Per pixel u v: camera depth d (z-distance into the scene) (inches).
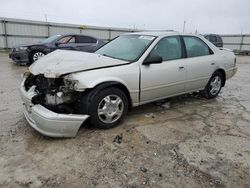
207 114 170.7
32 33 679.7
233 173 101.3
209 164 107.1
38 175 96.3
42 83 130.6
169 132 138.1
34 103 125.0
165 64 159.8
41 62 140.6
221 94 231.3
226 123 154.8
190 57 178.7
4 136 127.1
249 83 292.4
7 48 653.3
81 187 90.3
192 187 92.0
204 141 128.6
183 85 175.3
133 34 178.5
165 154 114.2
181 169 102.9
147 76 149.4
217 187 92.5
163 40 163.3
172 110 176.7
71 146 118.6
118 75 135.9
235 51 973.8
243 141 130.0
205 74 190.5
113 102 136.8
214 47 201.8
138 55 150.6
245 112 177.6
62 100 127.2
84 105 128.6
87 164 104.5
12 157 108.0
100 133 133.3
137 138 129.3
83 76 124.7
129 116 160.9
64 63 130.6
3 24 633.0
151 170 101.6
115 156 111.3
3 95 203.8
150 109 176.7
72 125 121.1
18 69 348.8
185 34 180.1
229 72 214.8
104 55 161.3
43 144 119.9
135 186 91.5
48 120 115.0
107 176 97.0
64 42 382.3
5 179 93.3
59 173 97.9
